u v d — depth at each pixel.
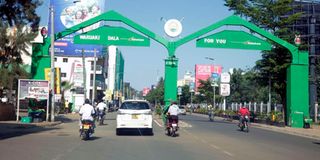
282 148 19.45
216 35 39.12
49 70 37.06
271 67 44.59
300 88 38.72
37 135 22.95
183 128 32.06
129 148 17.27
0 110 33.81
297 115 38.44
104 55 104.62
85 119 20.86
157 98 140.62
